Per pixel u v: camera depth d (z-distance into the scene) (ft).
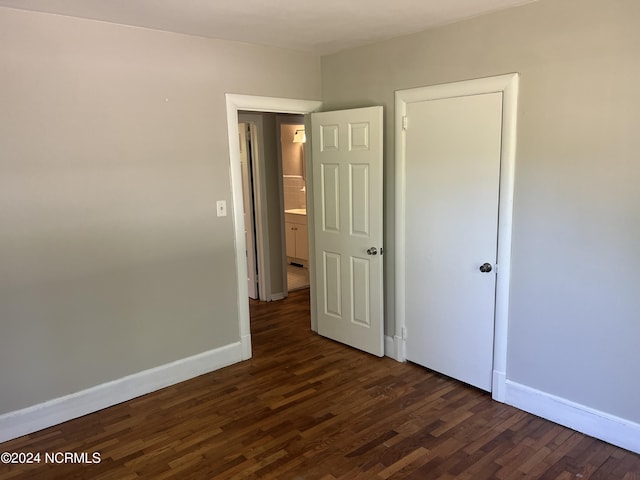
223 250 11.78
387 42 11.20
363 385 10.95
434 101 10.39
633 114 7.66
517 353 9.72
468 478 7.73
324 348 13.16
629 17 7.54
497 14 9.09
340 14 9.13
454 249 10.50
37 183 8.97
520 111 9.02
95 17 9.11
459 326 10.71
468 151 9.91
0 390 8.98
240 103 11.60
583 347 8.73
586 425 8.84
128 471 8.11
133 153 10.08
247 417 9.71
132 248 10.30
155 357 10.94
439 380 11.11
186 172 10.91
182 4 8.38
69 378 9.75
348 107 12.48
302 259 21.91
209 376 11.62
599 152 8.09
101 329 10.06
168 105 10.46
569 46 8.22
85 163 9.48
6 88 8.50
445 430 9.07
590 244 8.39
